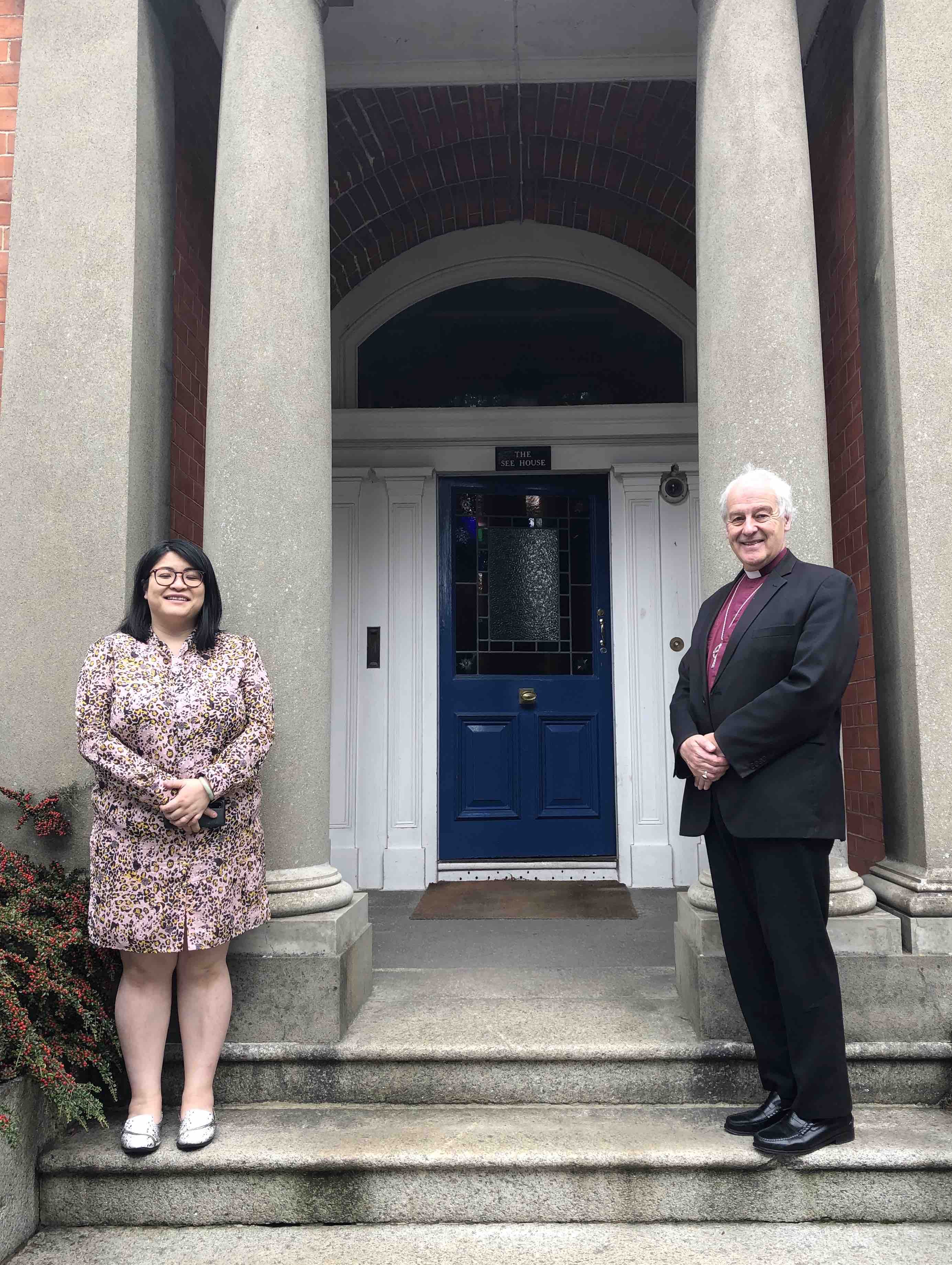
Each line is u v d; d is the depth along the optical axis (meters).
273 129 3.05
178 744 2.44
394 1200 2.33
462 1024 2.84
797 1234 2.25
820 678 2.24
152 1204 2.36
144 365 3.13
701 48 3.13
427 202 5.44
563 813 5.40
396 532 5.48
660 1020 2.87
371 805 5.32
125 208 3.06
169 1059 2.66
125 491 2.97
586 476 5.62
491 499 5.60
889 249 2.98
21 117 3.11
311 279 3.06
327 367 3.12
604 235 5.68
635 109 4.75
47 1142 2.44
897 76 2.98
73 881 2.75
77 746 2.89
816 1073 2.29
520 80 4.47
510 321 5.70
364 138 4.92
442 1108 2.62
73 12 3.12
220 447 2.96
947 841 2.76
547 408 5.53
